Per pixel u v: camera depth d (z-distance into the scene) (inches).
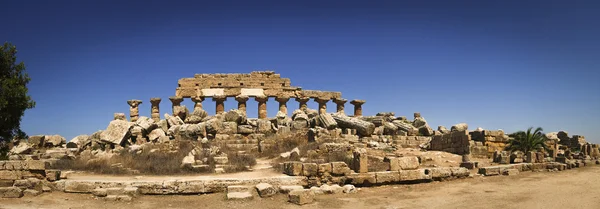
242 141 1413.6
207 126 1509.6
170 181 710.5
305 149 1122.7
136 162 999.0
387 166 888.9
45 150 1467.8
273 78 2191.2
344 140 1268.5
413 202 676.1
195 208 631.8
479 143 1274.6
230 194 680.4
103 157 1104.8
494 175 942.4
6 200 663.1
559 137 1785.2
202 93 2105.1
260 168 965.8
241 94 2129.7
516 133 1328.7
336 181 784.9
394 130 1646.2
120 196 663.1
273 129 1603.1
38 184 716.7
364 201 682.2
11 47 1046.4
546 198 679.1
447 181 869.2
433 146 1432.1
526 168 1017.5
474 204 652.7
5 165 717.3
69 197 689.6
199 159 1017.5
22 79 1064.2
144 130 1581.0
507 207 625.9
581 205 618.8
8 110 993.5
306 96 2193.7
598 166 1124.5
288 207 634.8
